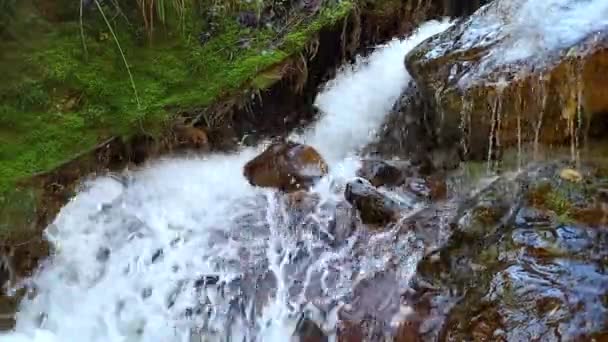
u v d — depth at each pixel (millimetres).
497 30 3395
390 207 3143
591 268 2371
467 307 2467
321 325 2744
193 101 3869
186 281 2998
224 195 3537
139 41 3990
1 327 2998
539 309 2295
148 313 2969
